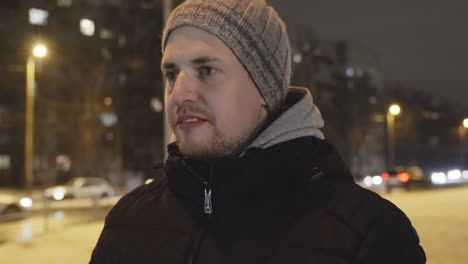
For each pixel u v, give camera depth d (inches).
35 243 443.5
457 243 370.6
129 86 1517.0
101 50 1680.6
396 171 1363.2
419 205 716.7
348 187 56.4
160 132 1477.6
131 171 1589.6
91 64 1724.9
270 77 58.1
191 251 56.5
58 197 1211.2
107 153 1718.8
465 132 3366.1
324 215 53.7
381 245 51.8
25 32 1804.9
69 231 527.2
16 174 1765.5
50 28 1814.7
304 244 52.4
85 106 1705.2
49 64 1769.2
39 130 1758.1
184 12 56.5
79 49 1772.9
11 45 1787.6
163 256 57.9
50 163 1760.6
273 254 52.7
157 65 1421.0
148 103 1501.0
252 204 55.7
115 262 61.5
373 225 52.7
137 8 1425.9
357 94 2426.2
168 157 63.3
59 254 390.3
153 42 1411.2
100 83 1628.9
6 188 1728.6
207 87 55.4
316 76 2226.9
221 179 55.6
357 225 52.6
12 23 1801.2
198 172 57.9
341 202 54.5
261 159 54.4
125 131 1531.7
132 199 68.5
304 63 2022.6
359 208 53.9
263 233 54.1
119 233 63.9
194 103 55.4
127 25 1493.6
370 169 2532.0
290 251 52.4
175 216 60.4
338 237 52.0
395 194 1023.0
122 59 1505.9
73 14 1807.3
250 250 53.5
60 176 1758.1
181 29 57.0
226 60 55.4
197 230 57.9
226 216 55.9
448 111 3385.8
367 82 2559.1
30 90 1118.4
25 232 579.8
